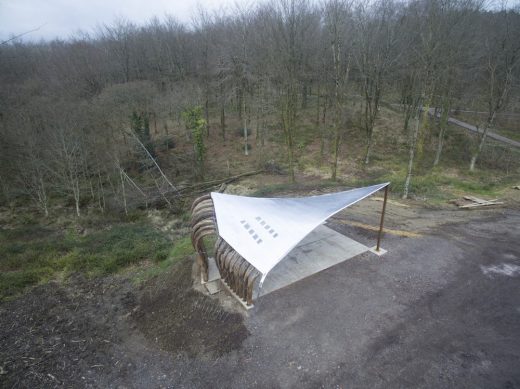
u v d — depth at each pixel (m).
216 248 10.55
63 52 46.78
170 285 12.05
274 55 22.89
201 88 35.00
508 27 22.94
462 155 28.78
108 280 13.66
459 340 8.61
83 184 26.33
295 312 9.76
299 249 12.77
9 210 23.39
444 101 25.94
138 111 31.22
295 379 7.86
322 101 41.56
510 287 10.60
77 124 23.98
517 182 22.47
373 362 8.09
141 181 27.17
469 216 16.45
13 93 25.77
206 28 38.41
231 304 10.29
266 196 20.41
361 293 10.38
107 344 9.98
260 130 34.12
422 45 20.61
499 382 7.45
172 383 8.27
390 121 35.50
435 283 10.80
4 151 24.00
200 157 27.17
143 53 45.78
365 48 24.34
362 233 14.09
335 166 23.48
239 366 8.37
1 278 13.91
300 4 25.17
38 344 10.23
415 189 20.75
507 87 24.16
